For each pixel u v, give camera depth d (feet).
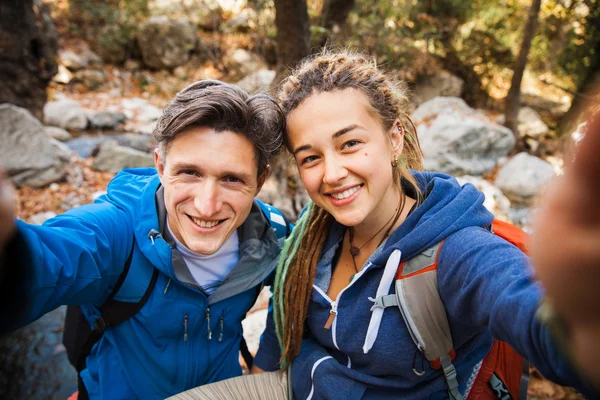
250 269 2.10
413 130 2.09
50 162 7.80
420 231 1.62
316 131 1.67
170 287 1.98
